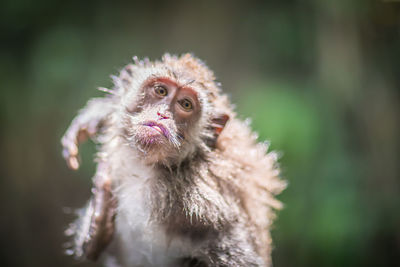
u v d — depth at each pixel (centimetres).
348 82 1152
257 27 1204
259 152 489
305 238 1080
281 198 1075
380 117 1154
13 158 1124
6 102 1111
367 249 1083
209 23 1196
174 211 417
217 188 429
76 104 1120
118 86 470
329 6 1145
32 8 1126
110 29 1176
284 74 1193
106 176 439
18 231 1138
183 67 450
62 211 1141
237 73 1194
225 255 411
